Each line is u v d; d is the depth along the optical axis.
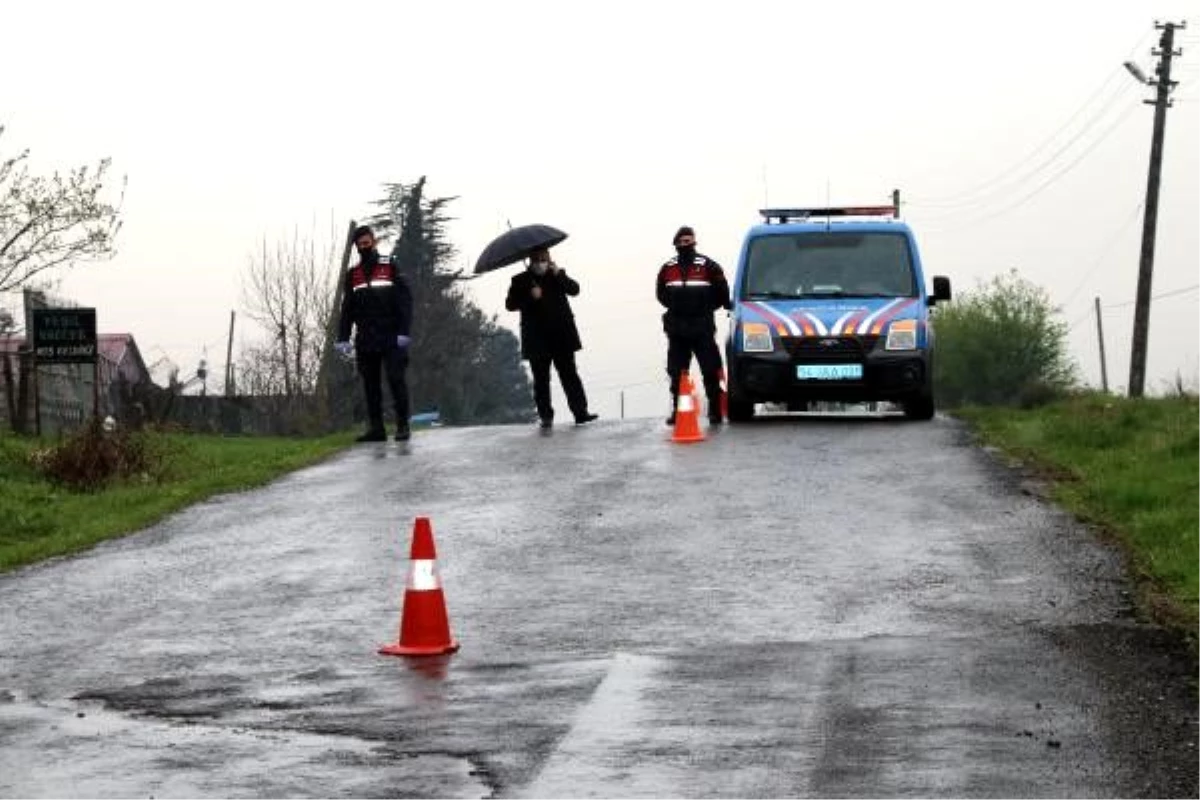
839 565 16.97
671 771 10.23
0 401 41.09
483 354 135.00
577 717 11.58
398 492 23.27
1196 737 10.71
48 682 13.41
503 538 19.22
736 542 18.39
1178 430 23.75
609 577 16.80
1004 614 14.64
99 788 10.23
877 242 32.25
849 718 11.33
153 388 49.44
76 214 41.19
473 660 13.59
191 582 17.77
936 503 20.56
